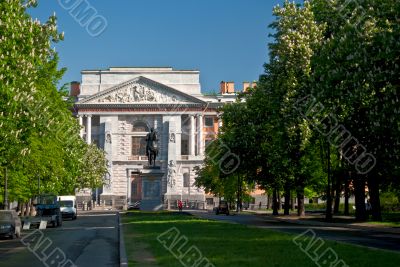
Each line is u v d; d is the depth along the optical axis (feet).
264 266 61.31
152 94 499.92
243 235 106.83
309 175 200.23
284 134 179.93
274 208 254.88
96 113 497.87
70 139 229.86
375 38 126.00
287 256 70.33
